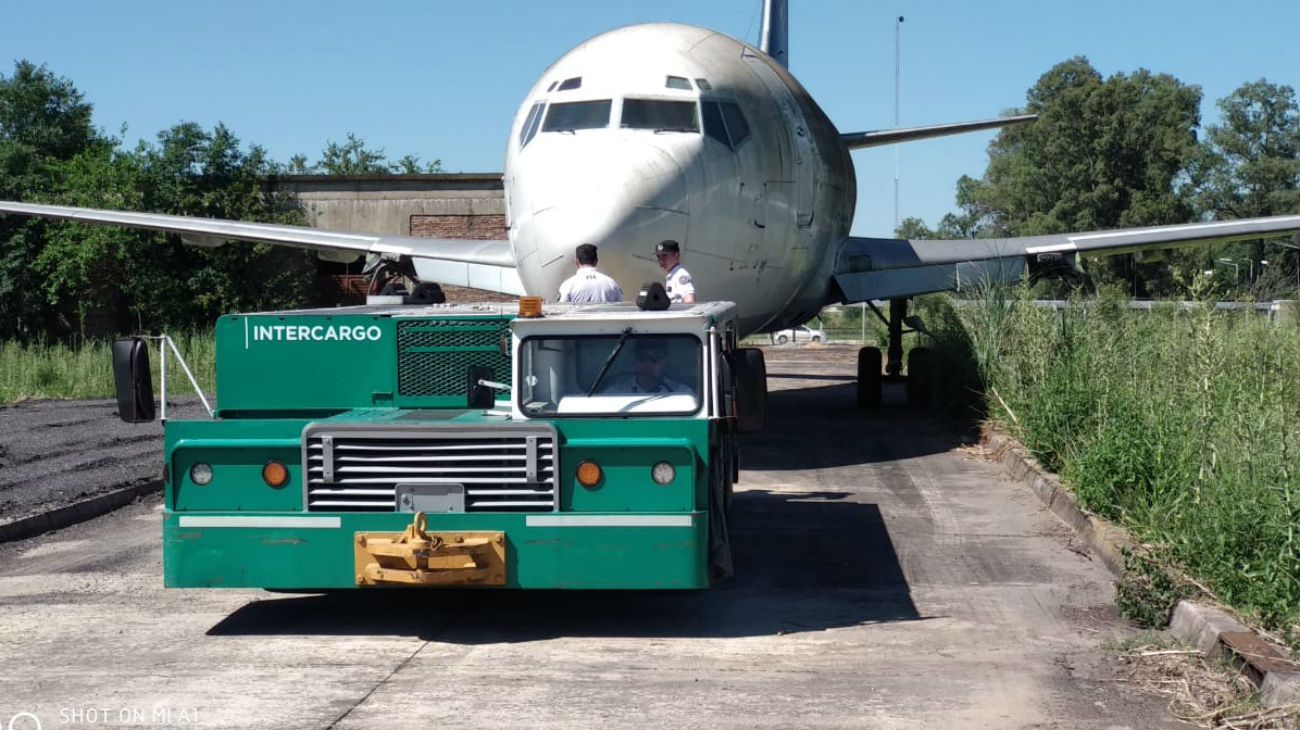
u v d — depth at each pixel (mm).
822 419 16906
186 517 6406
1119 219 65438
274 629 6582
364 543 6273
